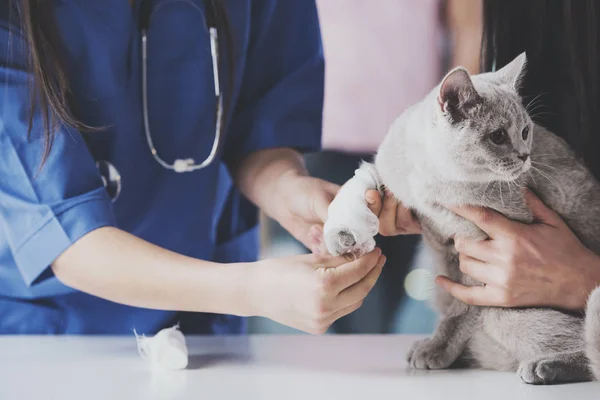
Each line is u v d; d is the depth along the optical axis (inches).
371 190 52.5
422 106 55.5
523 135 53.2
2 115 52.5
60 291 61.2
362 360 51.9
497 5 59.7
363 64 112.0
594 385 44.1
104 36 60.0
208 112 67.5
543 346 49.8
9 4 53.6
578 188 54.6
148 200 65.7
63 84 54.6
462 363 53.0
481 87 54.4
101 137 61.9
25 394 40.1
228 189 72.8
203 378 44.8
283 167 67.9
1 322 62.6
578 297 50.3
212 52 66.6
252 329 106.0
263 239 108.3
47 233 52.5
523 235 50.4
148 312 66.1
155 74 65.6
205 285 48.1
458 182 52.3
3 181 53.3
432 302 59.2
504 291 50.0
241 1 68.2
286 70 73.2
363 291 45.8
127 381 43.9
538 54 59.3
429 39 110.7
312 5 73.7
